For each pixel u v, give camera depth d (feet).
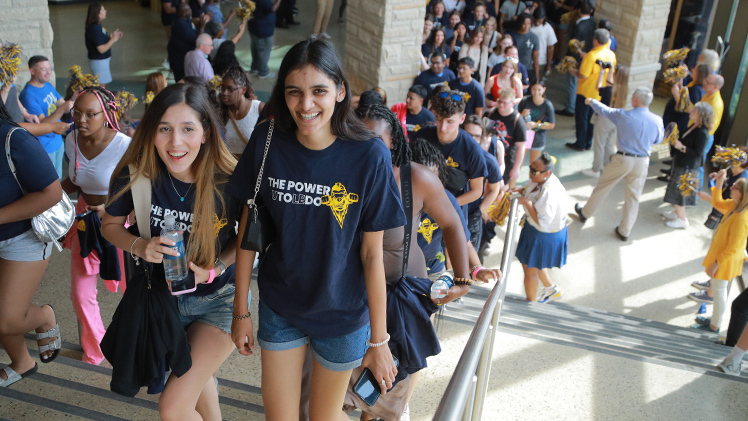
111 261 11.55
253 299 14.88
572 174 33.01
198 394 8.79
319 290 7.26
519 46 38.37
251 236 7.13
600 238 28.55
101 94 11.39
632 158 26.94
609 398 13.56
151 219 8.53
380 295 7.31
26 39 25.93
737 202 21.67
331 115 6.65
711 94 29.71
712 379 14.96
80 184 11.98
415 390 12.41
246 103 15.76
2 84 18.99
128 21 48.57
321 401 8.06
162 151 7.99
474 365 5.65
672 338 20.97
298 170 6.83
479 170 15.06
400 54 28.68
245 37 46.09
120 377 8.52
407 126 21.83
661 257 27.53
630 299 24.81
